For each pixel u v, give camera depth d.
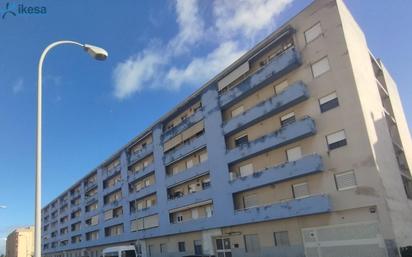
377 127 22.19
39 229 8.35
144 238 40.22
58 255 72.81
